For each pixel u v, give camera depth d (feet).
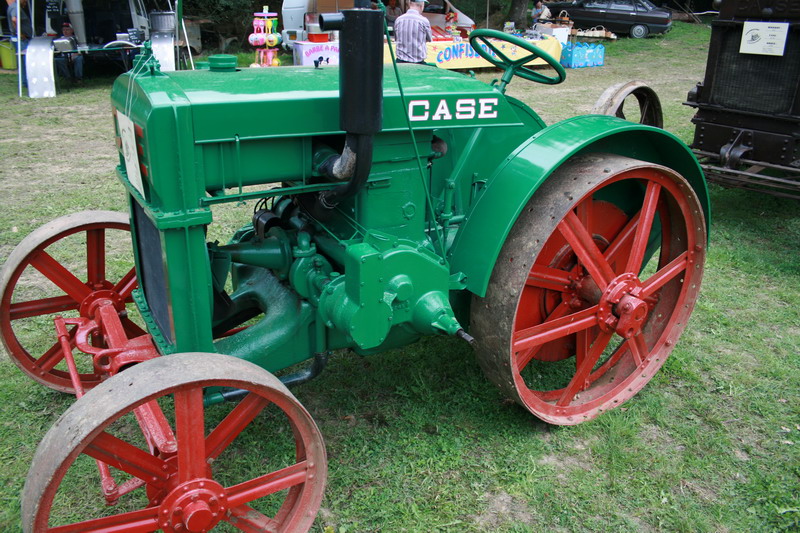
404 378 10.94
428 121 8.14
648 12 63.26
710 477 8.89
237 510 7.20
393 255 7.88
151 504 6.98
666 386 10.91
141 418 7.32
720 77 17.98
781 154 17.11
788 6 16.28
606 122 9.20
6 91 37.50
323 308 8.16
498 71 44.62
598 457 9.23
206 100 6.93
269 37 38.24
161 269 8.11
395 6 42.22
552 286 9.87
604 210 10.48
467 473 8.87
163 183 6.94
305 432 6.97
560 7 66.95
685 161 10.05
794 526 8.08
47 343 11.93
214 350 7.86
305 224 9.05
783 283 14.60
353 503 8.33
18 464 8.96
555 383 11.01
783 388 10.84
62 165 23.00
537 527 8.04
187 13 52.95
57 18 40.16
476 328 8.92
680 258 10.21
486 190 8.78
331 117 7.62
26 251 9.68
